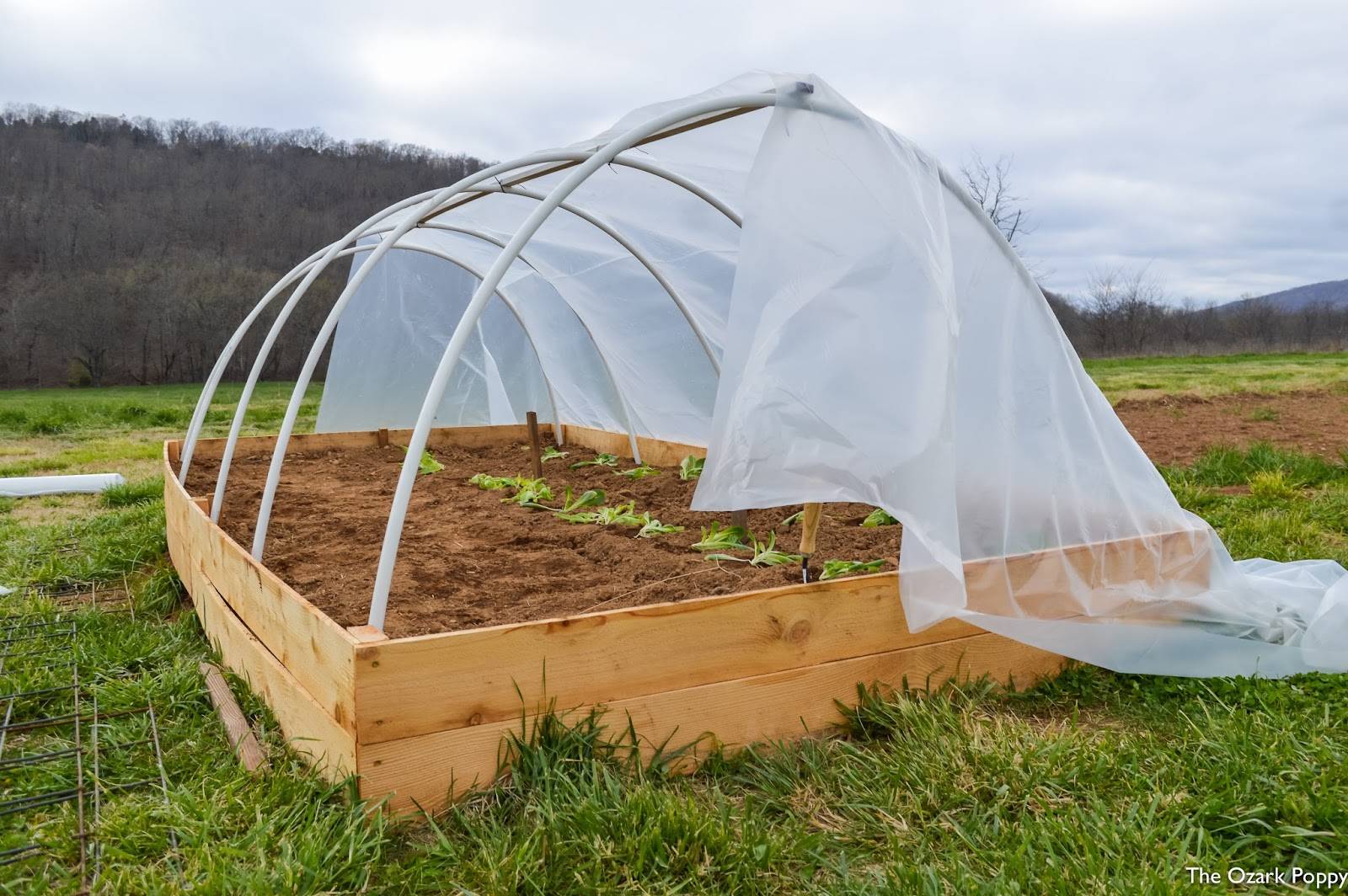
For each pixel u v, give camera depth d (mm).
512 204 5012
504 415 8516
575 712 2428
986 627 2938
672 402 6297
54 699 3193
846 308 2721
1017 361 3271
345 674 2238
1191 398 14250
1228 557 3568
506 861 1962
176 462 6629
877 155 2840
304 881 1927
